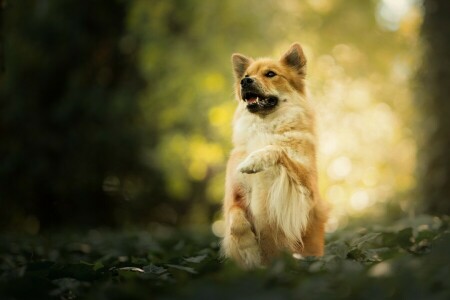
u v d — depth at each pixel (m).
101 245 10.33
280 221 6.07
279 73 7.03
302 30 22.67
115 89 21.30
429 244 6.18
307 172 6.29
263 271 4.15
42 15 20.03
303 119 6.80
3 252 8.87
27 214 21.61
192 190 22.25
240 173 6.39
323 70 23.53
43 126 21.03
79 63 21.31
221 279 3.83
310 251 6.29
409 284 3.54
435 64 13.98
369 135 26.05
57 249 9.50
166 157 19.95
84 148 20.98
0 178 20.84
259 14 20.38
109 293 4.06
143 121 20.98
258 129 6.77
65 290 4.68
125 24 20.92
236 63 7.68
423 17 14.25
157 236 12.27
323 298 3.53
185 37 19.94
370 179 25.89
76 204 21.53
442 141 13.84
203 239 10.68
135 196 21.78
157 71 19.92
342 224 16.42
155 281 4.50
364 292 3.54
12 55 19.88
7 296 4.42
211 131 19.94
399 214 17.91
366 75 25.06
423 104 14.16
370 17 24.22
